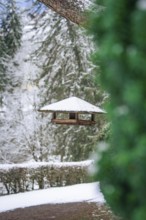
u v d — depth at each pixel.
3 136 17.03
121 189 1.16
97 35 1.26
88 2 5.32
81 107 9.05
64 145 16.98
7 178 11.16
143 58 1.01
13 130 17.25
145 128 1.02
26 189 11.37
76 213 7.91
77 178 11.84
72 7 5.29
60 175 11.78
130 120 1.04
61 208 8.52
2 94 17.17
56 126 17.22
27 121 17.48
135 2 1.07
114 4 1.09
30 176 11.46
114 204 1.21
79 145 16.48
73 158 16.69
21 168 11.37
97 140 8.55
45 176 11.66
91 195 9.57
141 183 1.00
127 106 1.06
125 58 1.04
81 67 17.42
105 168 1.25
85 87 16.86
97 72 1.28
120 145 1.10
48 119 17.45
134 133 1.03
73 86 17.27
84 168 11.84
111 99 1.15
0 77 17.11
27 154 17.44
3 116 17.20
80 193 9.96
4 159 16.92
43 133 17.48
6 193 11.22
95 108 9.24
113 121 1.13
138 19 1.01
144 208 1.01
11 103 17.38
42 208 8.64
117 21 1.08
